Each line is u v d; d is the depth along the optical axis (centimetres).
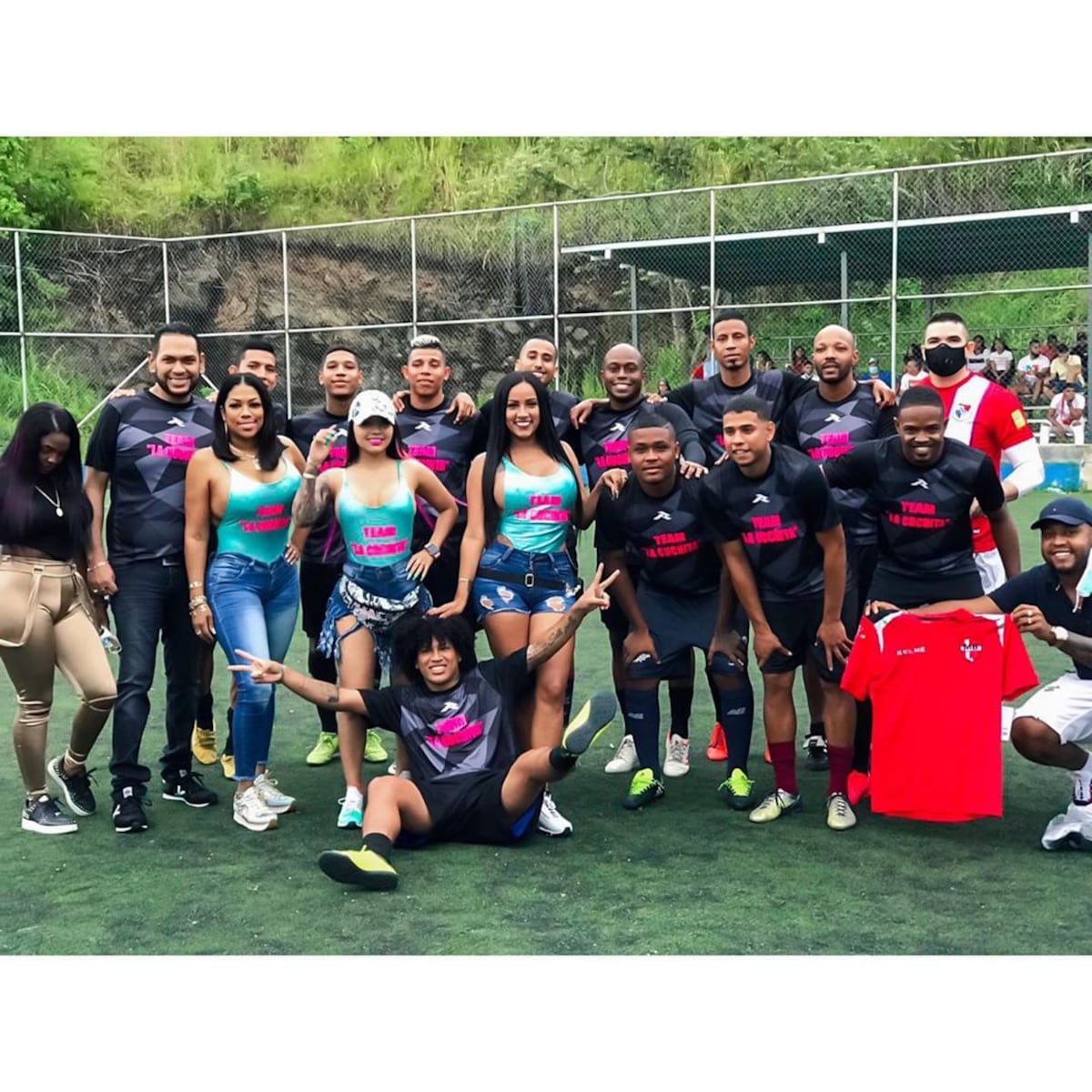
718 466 488
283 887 416
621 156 2745
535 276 2511
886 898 401
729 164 2670
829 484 496
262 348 577
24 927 383
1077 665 453
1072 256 1895
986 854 444
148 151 2789
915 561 495
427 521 558
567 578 501
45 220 2577
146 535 496
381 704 462
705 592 520
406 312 2542
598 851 451
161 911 395
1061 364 2020
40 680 465
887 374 1850
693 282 2128
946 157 2544
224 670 756
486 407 558
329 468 561
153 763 572
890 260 1928
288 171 2792
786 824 482
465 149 2848
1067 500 455
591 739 419
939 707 455
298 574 532
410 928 380
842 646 477
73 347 2397
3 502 453
